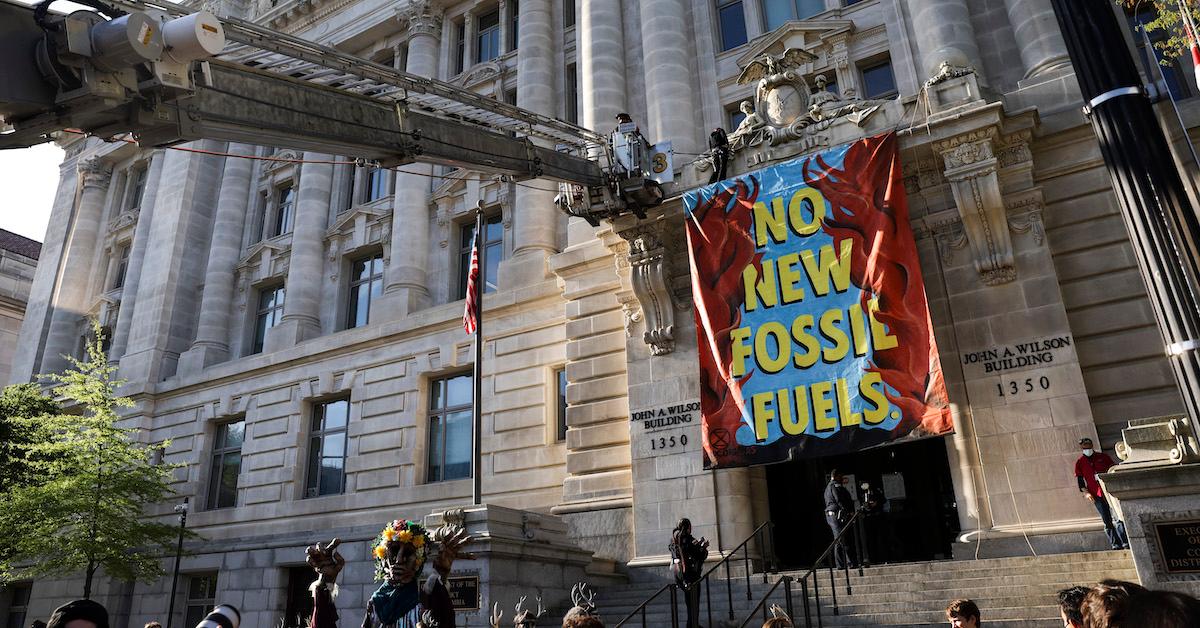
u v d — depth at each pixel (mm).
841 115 18828
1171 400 15117
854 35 23766
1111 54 7699
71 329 39906
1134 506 9781
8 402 26828
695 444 18703
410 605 5324
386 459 26094
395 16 34438
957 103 17281
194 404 31812
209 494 30625
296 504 27375
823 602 13812
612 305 21812
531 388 24047
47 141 8250
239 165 36906
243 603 26469
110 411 26906
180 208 36375
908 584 13672
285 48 11148
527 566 16016
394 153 12969
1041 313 16094
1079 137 17156
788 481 20391
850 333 16781
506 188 28359
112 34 7516
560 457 22875
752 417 17297
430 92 13648
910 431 15664
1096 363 15914
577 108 28609
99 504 24250
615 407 20812
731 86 24938
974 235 16844
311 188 33188
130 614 29234
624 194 19359
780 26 24828
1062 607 5219
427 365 26391
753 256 18203
